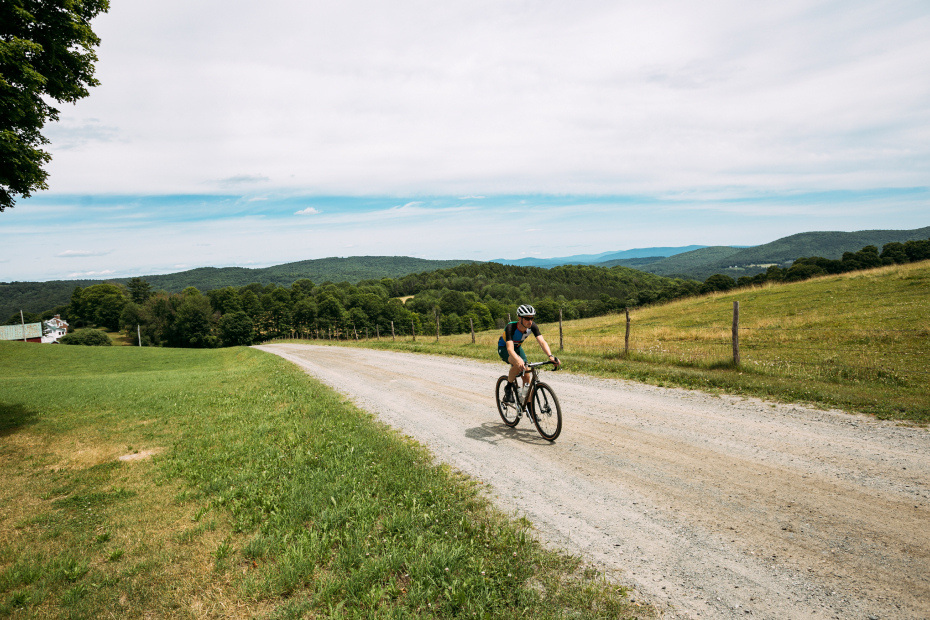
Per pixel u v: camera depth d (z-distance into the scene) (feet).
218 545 14.26
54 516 18.10
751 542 12.38
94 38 35.63
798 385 29.50
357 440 23.98
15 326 295.48
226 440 27.48
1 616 11.66
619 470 18.10
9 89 29.50
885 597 9.80
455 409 31.17
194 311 316.40
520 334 23.35
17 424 35.65
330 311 326.65
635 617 9.85
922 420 21.67
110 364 127.85
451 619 10.16
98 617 11.15
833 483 15.57
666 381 34.55
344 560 12.41
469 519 14.67
